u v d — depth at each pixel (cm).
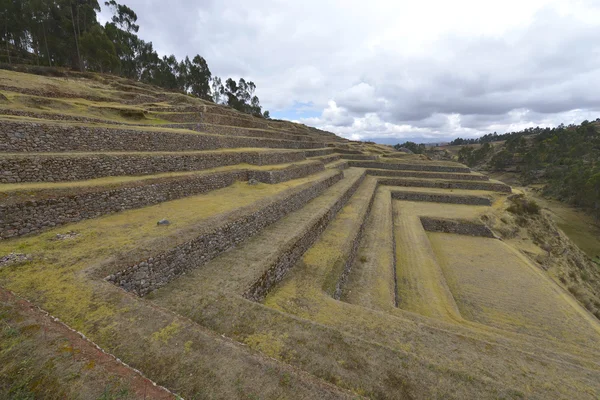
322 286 1078
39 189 1019
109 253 848
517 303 1538
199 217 1234
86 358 462
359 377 568
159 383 459
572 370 683
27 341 482
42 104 2161
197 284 901
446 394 547
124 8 6994
